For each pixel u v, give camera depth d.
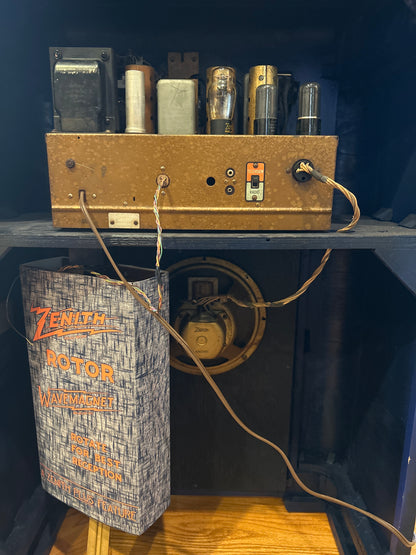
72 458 0.90
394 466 0.97
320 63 1.10
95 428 0.84
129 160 0.79
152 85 0.87
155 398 0.83
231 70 0.84
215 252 1.09
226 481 1.24
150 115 0.88
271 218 0.81
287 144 0.79
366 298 1.16
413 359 0.89
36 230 0.82
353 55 1.03
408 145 0.93
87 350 0.81
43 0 0.95
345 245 0.79
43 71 1.10
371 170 1.14
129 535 1.12
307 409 1.26
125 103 0.85
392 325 1.00
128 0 0.97
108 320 0.77
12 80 0.99
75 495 0.92
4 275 0.96
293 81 0.98
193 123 0.83
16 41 0.97
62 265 1.02
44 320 0.85
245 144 0.79
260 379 1.17
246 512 1.21
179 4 0.98
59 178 0.80
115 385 0.80
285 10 1.01
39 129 1.12
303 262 1.12
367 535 1.06
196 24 1.07
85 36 1.08
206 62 1.09
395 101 1.00
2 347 0.96
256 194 0.80
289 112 0.98
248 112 0.91
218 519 1.18
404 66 0.93
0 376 0.95
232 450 1.22
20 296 1.04
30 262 1.03
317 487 1.24
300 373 1.18
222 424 1.20
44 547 1.04
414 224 0.89
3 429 0.96
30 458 1.10
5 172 0.99
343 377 1.23
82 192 0.80
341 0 0.94
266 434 1.20
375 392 1.09
